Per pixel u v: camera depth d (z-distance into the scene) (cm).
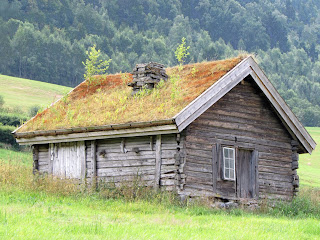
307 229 1533
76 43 17712
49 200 1838
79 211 1639
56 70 16488
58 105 2606
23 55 16050
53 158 2427
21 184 2128
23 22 18812
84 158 2319
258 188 2288
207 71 2302
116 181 2222
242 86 2303
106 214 1622
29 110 6806
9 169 2405
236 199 2170
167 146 2108
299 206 2286
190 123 2100
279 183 2366
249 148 2283
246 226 1523
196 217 1727
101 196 2095
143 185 2130
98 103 2452
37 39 16612
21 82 11188
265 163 2331
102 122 2205
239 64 2200
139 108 2197
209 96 2081
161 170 2105
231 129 2234
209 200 2073
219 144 2181
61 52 16788
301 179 4994
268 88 2292
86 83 2759
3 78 11344
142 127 2055
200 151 2117
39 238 1120
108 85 2667
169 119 1967
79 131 2244
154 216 1650
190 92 2142
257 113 2333
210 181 2127
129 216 1614
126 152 2217
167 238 1232
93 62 2781
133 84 2419
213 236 1311
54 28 19525
